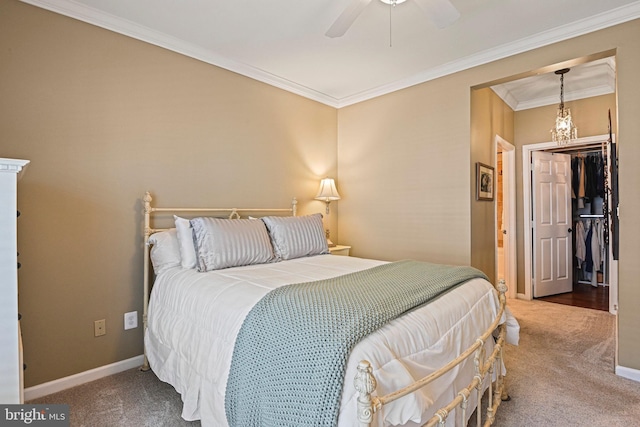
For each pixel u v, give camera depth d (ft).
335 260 8.50
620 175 7.49
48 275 6.70
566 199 15.26
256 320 4.30
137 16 7.46
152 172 8.18
